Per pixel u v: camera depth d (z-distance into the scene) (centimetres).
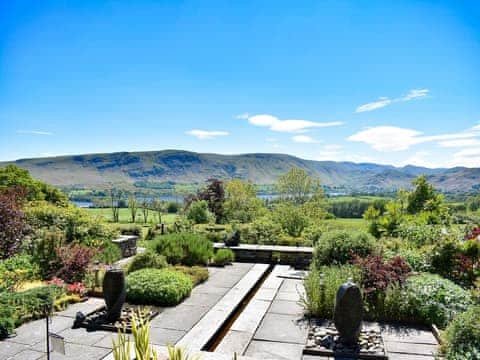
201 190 2650
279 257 1080
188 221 1734
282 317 592
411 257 789
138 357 274
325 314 584
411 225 1093
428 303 555
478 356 390
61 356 434
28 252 916
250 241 1310
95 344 468
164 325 546
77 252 786
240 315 602
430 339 505
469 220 1198
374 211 1459
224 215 2502
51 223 1109
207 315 590
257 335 520
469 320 433
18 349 456
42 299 583
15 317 528
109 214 3206
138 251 1293
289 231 1642
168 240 978
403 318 567
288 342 495
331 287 587
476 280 718
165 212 3459
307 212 2002
